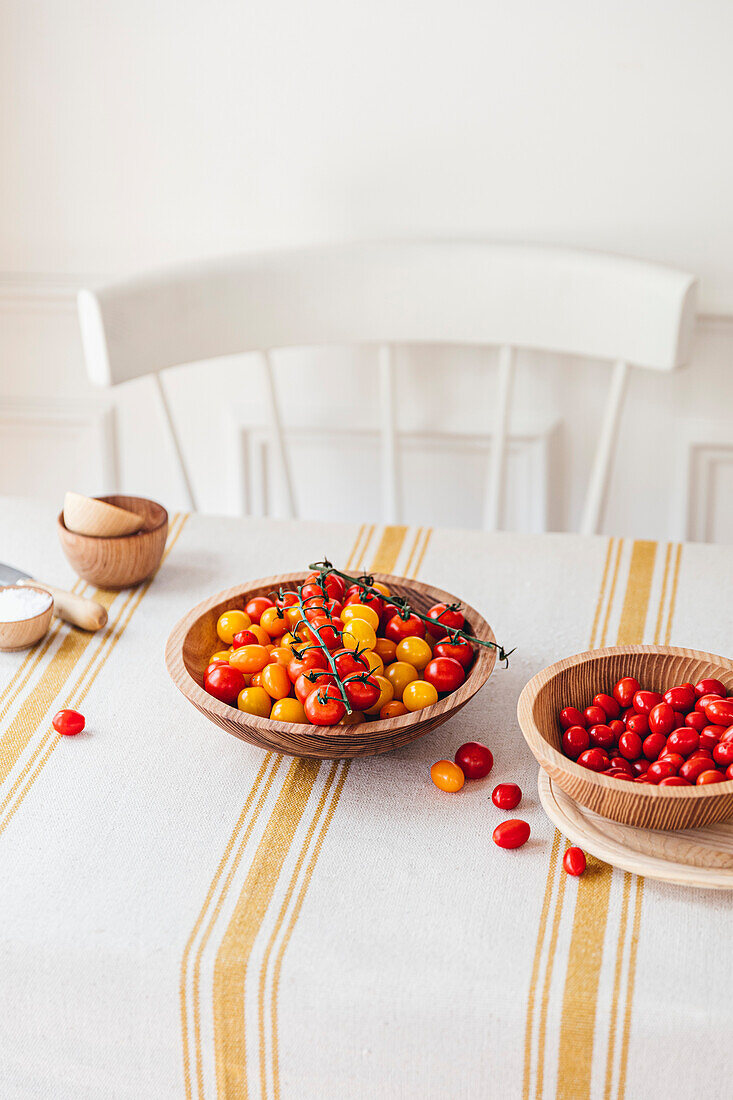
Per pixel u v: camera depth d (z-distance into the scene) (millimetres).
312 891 731
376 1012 663
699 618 1039
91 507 1047
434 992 660
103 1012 701
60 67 1627
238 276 1487
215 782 834
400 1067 677
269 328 1521
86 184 1704
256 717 781
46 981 698
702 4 1470
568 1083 668
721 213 1592
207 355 1506
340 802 813
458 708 803
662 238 1620
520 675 957
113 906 720
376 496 1876
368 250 1505
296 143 1637
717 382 1698
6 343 1834
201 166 1670
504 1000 655
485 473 1826
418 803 812
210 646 914
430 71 1563
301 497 1898
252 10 1558
